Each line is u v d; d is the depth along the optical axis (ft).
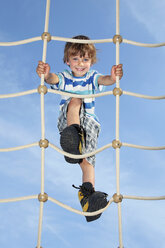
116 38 11.13
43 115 10.89
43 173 10.68
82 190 11.02
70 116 12.32
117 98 10.76
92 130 12.41
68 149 11.23
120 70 10.97
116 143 10.50
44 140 10.74
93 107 12.94
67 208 10.43
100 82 12.85
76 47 12.71
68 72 13.20
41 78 11.00
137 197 10.59
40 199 10.50
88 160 11.84
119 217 10.45
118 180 10.51
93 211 10.68
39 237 10.46
